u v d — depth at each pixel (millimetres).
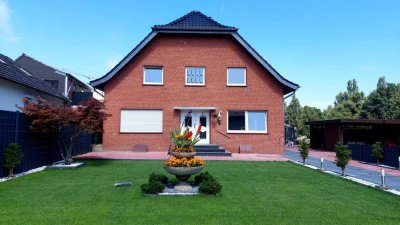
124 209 5906
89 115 11836
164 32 18672
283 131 18844
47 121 10914
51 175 9961
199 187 7363
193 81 18953
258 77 19125
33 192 7340
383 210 6242
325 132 25500
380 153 14977
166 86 18750
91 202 6398
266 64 18797
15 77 13461
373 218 5680
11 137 9977
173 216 5496
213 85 18922
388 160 14750
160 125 18547
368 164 15664
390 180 10273
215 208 6078
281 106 19016
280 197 7219
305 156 14148
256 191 7848
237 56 19156
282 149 18750
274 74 18766
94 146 18734
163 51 18953
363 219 5609
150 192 7164
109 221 5145
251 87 19031
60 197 6844
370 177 10891
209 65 19047
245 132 18734
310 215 5773
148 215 5527
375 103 39812
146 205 6215
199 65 19016
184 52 19031
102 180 9055
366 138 25406
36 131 11508
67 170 11109
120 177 9602
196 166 7754
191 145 8141
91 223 5027
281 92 19078
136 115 18531
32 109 10891
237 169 11922
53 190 7586
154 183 7289
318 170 12109
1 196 6906
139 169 11391
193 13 20125
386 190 8281
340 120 21750
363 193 7898
